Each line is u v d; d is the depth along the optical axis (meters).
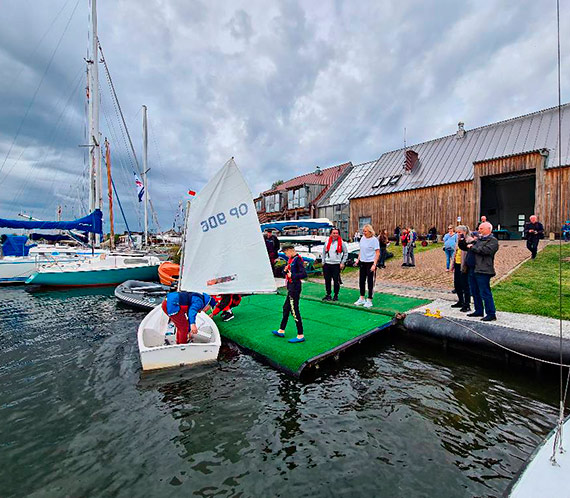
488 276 5.87
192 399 4.31
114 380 4.86
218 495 2.77
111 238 19.81
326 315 7.21
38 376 5.05
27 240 19.42
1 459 3.19
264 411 4.03
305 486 2.88
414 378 4.95
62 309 10.02
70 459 3.20
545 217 16.69
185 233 5.49
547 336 4.89
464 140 23.14
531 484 1.93
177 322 5.45
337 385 4.71
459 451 3.32
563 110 19.47
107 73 19.66
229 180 5.75
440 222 20.89
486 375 5.05
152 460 3.19
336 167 34.09
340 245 8.26
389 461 3.18
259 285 6.03
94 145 17.50
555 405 4.19
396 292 9.30
